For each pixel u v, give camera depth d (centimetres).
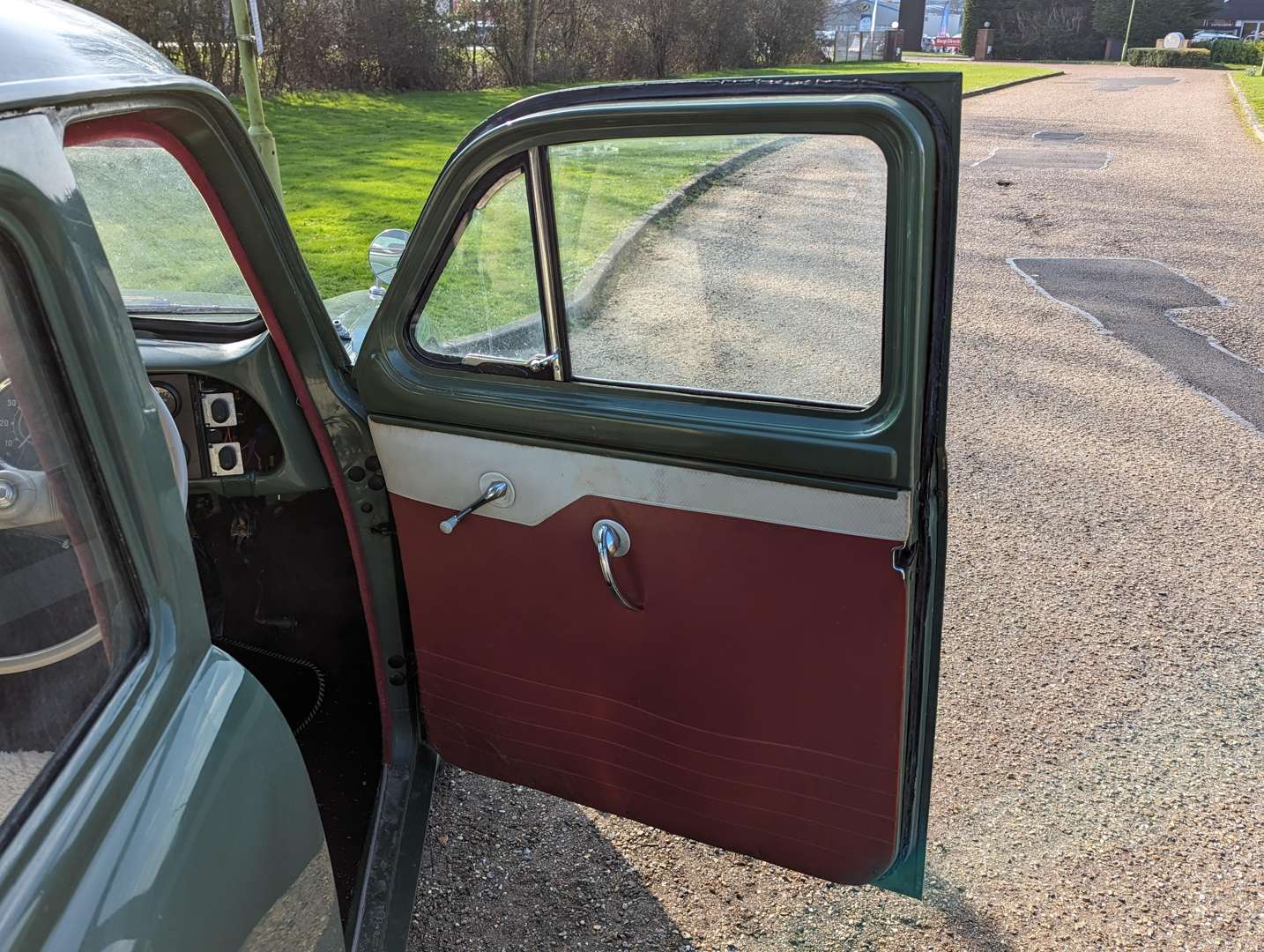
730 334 156
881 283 143
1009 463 483
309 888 131
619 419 164
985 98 2473
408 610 215
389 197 979
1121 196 1209
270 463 229
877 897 243
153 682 108
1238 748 294
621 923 235
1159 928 235
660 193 154
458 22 1966
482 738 211
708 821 193
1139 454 493
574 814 268
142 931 93
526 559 183
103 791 96
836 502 153
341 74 1831
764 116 143
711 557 166
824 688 168
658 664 180
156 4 1488
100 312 103
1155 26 4766
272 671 265
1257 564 393
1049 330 690
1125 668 329
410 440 185
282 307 188
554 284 165
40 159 98
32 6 120
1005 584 379
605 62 2369
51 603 99
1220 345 661
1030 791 278
